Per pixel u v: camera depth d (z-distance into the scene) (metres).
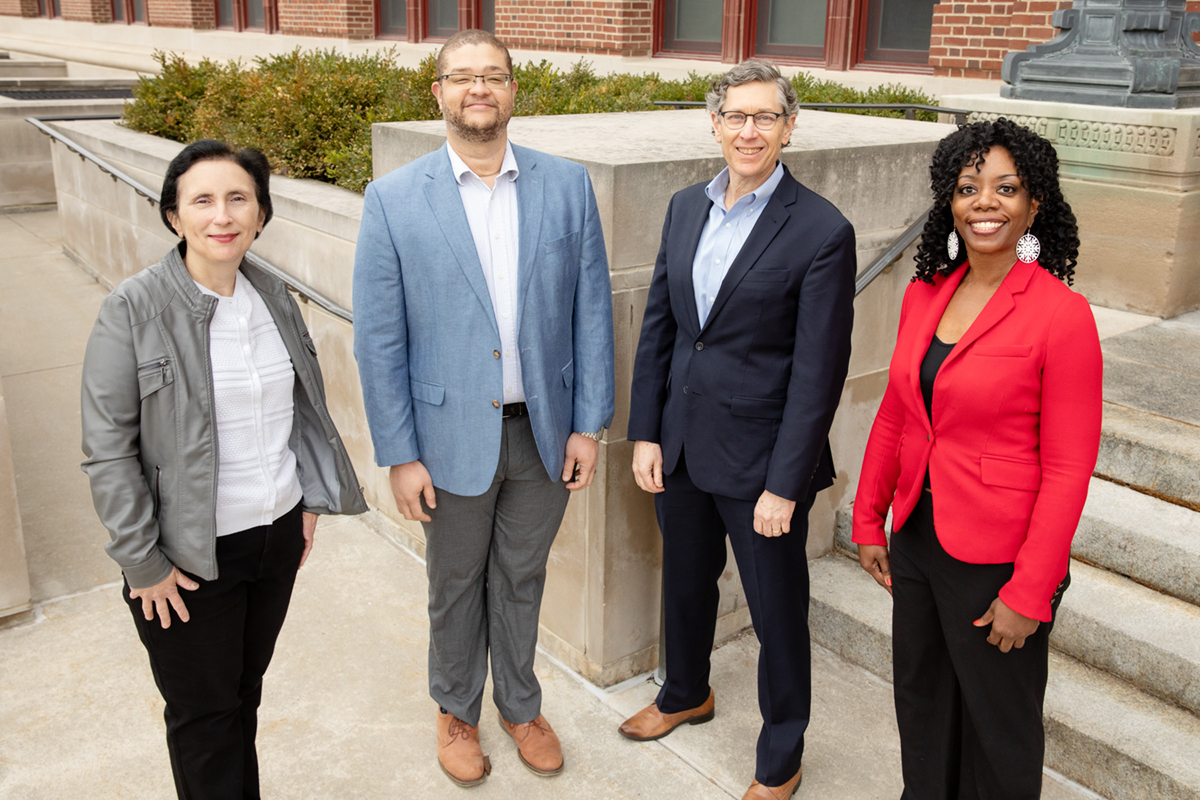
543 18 8.64
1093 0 4.50
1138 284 4.43
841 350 2.25
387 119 4.77
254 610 2.18
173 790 2.58
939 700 2.21
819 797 2.57
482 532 2.50
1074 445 1.82
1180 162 4.16
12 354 6.05
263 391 2.04
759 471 2.36
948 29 6.04
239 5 12.99
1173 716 2.57
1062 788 2.55
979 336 1.90
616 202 2.61
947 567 2.02
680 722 2.85
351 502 2.26
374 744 2.79
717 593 2.72
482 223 2.31
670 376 2.52
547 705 2.97
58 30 16.81
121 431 1.88
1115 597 2.85
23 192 10.07
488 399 2.35
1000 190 1.82
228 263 1.94
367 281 2.30
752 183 2.28
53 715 2.87
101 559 3.79
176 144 6.43
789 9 7.32
